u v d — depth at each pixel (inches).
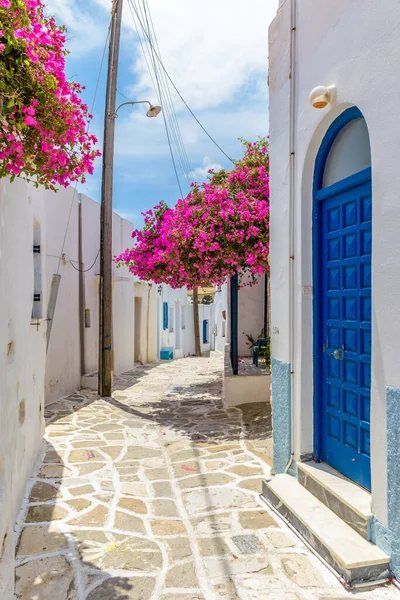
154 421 302.7
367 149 134.3
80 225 466.0
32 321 201.2
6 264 135.3
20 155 99.4
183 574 120.0
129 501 168.9
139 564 125.3
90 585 115.7
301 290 158.7
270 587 112.7
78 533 143.4
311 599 107.2
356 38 124.0
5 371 116.3
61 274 406.9
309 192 158.1
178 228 284.2
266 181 285.4
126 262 355.6
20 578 119.0
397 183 108.2
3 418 105.7
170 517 154.9
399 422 107.7
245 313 477.1
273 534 139.2
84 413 330.0
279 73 177.0
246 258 279.4
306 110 154.0
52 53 100.9
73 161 113.8
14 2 88.0
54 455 225.5
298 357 160.6
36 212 224.7
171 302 872.3
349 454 142.8
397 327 108.7
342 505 130.9
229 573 119.6
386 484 113.2
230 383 330.0
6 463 103.3
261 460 212.2
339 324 146.3
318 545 124.6
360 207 134.7
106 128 397.1
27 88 96.9
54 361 388.2
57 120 102.5
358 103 123.7
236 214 276.1
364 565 110.9
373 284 117.4
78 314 451.5
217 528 145.0
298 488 153.7
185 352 962.1
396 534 109.4
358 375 135.8
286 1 168.7
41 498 171.0
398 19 107.1
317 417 159.0
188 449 233.9
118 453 229.9
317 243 157.2
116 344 574.9
